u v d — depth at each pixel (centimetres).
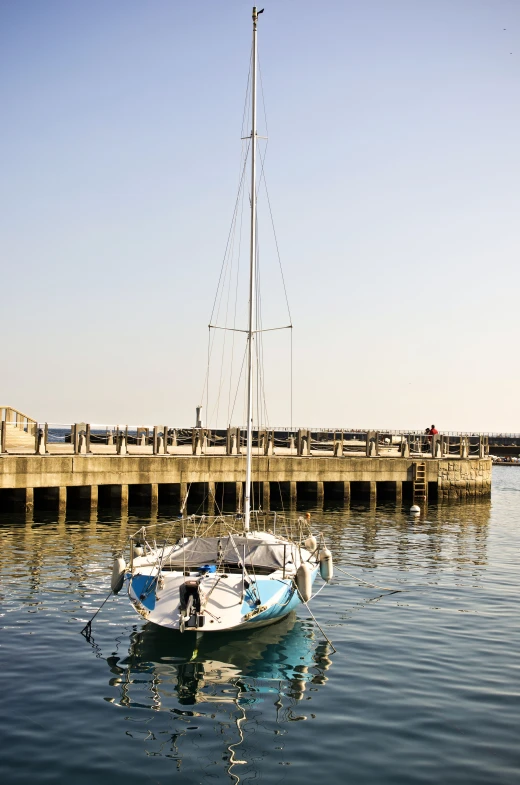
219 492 3991
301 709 1178
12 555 2330
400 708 1188
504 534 3192
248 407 2142
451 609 1820
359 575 2217
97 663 1372
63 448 3681
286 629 1628
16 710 1152
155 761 999
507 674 1349
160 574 1551
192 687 1264
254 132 2225
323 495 4191
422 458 4616
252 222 2197
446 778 970
